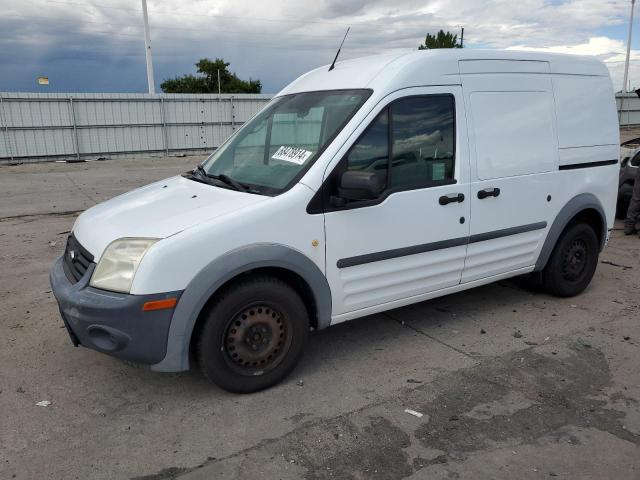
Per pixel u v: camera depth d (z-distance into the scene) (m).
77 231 3.84
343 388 3.71
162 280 3.15
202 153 26.98
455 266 4.36
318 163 3.62
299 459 2.96
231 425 3.28
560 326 4.73
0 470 2.87
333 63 4.52
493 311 5.09
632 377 3.84
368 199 3.62
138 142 25.38
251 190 3.68
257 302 3.50
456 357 4.16
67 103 23.47
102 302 3.17
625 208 9.12
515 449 3.03
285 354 3.69
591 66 5.25
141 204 3.81
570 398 3.56
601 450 3.02
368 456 2.98
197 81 61.97
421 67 4.04
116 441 3.12
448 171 4.20
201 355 3.43
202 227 3.26
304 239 3.55
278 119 4.27
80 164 22.16
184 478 2.81
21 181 16.02
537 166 4.75
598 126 5.29
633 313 5.03
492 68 4.44
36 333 4.59
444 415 3.37
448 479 2.79
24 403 3.52
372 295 3.98
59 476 2.83
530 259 4.93
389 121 3.88
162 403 3.53
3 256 7.12
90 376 3.88
